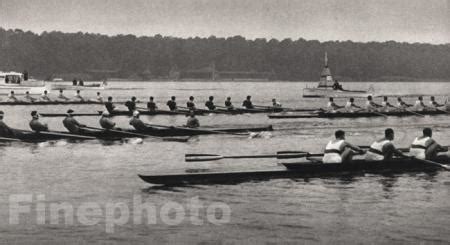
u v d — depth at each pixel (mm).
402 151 26156
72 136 35094
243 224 16578
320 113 57969
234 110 61344
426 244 14727
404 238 15203
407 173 24016
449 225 16344
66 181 22906
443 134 43562
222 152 32656
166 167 26531
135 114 38000
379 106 59781
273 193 20484
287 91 182625
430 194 20281
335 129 46969
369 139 40688
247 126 44906
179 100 108500
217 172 22656
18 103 80375
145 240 15180
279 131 44969
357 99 122375
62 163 27672
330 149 23844
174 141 37562
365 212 17828
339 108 60594
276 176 23172
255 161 28484
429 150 24469
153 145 35250
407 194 20312
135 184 22250
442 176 23469
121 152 31891
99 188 21469
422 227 16172
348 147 23859
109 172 25141
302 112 63781
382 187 21422
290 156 25047
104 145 34844
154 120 56531
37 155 30297
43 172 25062
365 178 23047
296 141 38375
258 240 15133
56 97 113438
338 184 21953
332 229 16062
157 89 197250
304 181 22516
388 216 17359
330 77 116438
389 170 24234
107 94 135250
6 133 34625
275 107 64438
